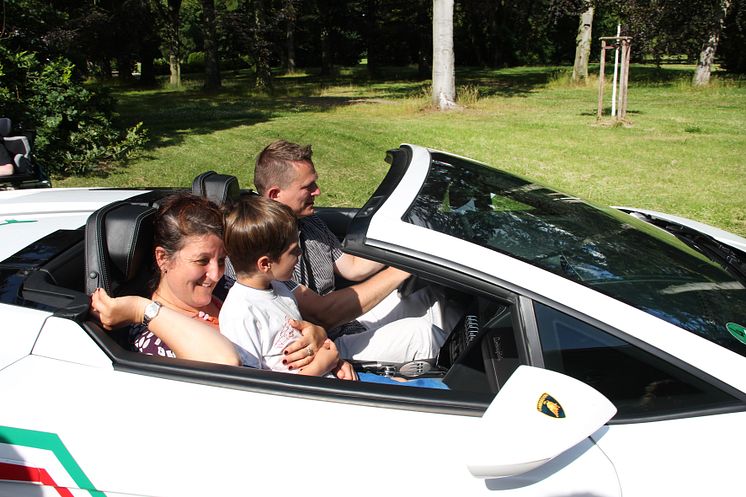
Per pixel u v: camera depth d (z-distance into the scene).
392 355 2.67
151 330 2.08
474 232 2.12
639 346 1.85
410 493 1.64
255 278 2.21
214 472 1.67
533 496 1.63
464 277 1.93
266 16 30.00
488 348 2.09
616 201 7.83
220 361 1.99
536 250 2.12
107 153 10.15
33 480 1.72
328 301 2.63
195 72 50.97
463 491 1.64
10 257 2.33
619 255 2.23
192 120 16.20
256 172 3.01
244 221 2.13
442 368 2.55
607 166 10.02
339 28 38.91
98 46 31.69
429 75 36.44
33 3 11.07
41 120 9.18
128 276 2.30
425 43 36.69
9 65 9.17
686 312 1.99
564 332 1.88
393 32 36.94
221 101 23.11
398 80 34.41
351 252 1.96
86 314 2.00
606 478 1.65
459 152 11.23
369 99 22.56
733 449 1.69
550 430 1.57
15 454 1.72
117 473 1.68
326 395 1.82
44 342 1.90
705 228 3.25
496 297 1.93
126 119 16.47
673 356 1.83
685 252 2.44
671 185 8.70
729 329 1.97
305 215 3.01
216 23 28.81
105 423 1.74
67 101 9.59
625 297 1.99
